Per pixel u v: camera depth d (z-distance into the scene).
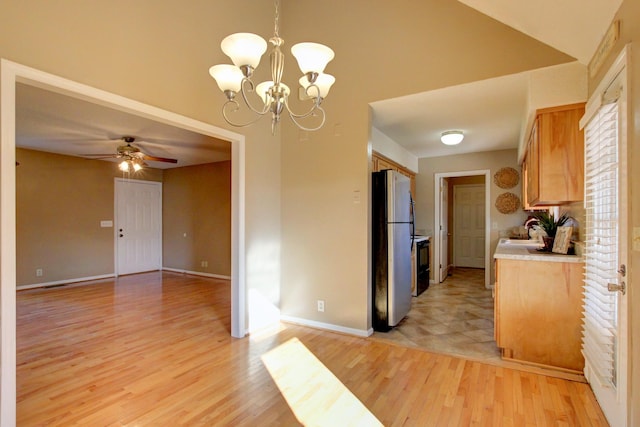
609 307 1.87
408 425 1.92
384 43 3.19
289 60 3.74
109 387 2.35
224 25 3.19
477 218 8.09
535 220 4.79
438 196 5.98
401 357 2.83
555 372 2.54
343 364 2.70
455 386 2.35
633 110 1.54
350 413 2.03
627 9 1.60
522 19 2.07
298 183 3.70
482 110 3.45
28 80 1.89
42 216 5.86
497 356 2.84
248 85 3.43
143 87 2.49
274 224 3.74
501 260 2.75
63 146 5.39
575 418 1.97
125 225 7.07
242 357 2.84
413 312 4.20
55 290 5.55
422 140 4.76
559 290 2.58
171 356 2.87
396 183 3.54
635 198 1.54
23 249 5.64
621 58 1.62
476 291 5.42
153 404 2.13
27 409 2.08
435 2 2.96
